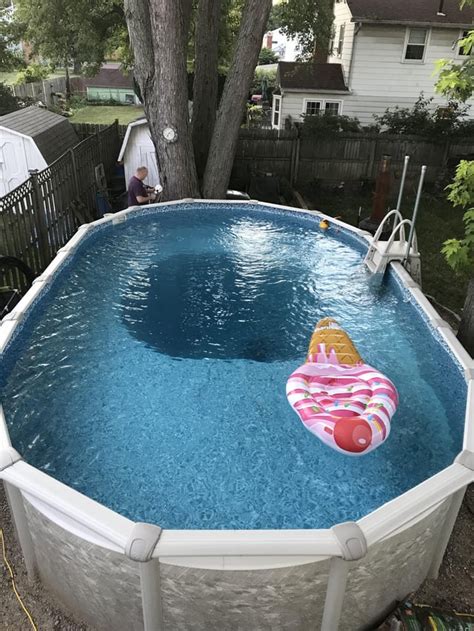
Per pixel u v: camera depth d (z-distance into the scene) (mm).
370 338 5352
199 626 2719
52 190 7805
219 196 9953
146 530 2467
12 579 3221
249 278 6859
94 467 3553
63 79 32000
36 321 5395
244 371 4750
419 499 2699
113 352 4973
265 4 8586
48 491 2703
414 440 3883
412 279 6379
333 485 3459
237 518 3186
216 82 11008
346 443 3512
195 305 6039
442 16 16125
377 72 16953
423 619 2846
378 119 15492
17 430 3867
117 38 17359
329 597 2605
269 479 3484
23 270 6172
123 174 12125
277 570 2486
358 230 8148
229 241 8211
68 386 4418
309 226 8992
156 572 2484
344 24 17500
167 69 8430
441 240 10219
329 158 14242
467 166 5219
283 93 17281
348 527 2494
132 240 8055
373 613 2951
